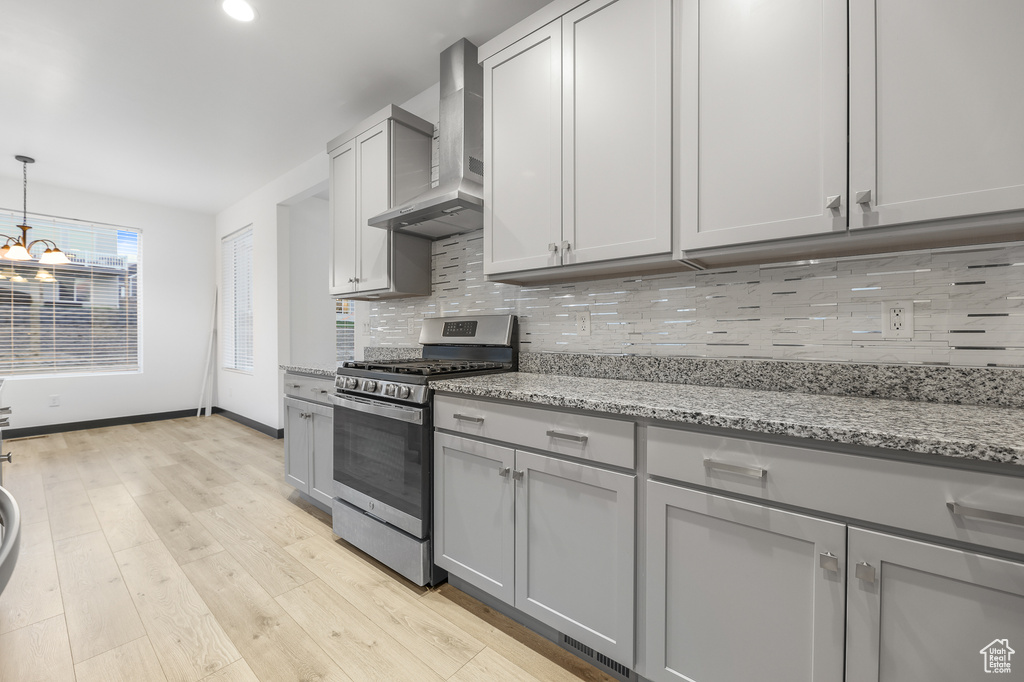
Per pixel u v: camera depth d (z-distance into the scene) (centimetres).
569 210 162
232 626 156
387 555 189
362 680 132
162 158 363
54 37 216
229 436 425
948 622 82
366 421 202
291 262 426
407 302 287
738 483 104
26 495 275
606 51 153
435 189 216
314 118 300
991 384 115
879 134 108
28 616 159
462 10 202
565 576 137
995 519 77
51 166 379
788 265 149
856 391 133
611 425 125
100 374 456
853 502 90
